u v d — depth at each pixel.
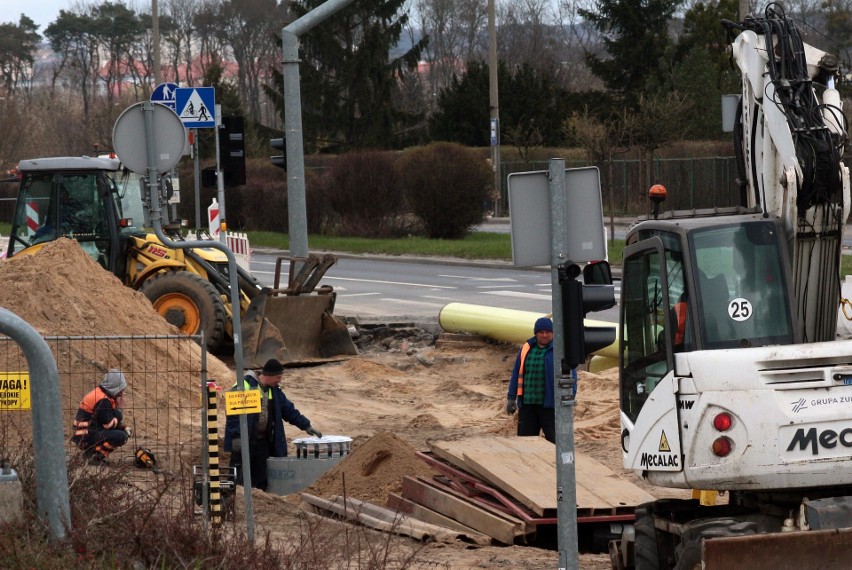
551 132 130.62
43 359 14.20
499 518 21.98
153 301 41.91
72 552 14.34
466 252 81.31
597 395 35.91
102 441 22.56
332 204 99.00
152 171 19.89
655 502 18.83
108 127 147.75
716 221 17.00
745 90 19.11
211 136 110.56
